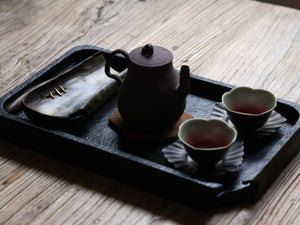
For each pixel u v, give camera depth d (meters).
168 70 0.76
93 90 0.88
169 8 1.17
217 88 0.88
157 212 0.71
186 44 1.06
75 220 0.71
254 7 1.16
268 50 1.03
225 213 0.71
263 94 0.80
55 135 0.77
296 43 1.04
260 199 0.73
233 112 0.77
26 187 0.75
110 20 1.14
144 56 0.76
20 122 0.80
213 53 1.03
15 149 0.82
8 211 0.72
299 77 0.96
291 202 0.72
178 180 0.70
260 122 0.77
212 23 1.11
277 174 0.76
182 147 0.76
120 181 0.76
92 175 0.77
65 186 0.75
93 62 0.93
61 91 0.88
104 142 0.80
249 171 0.74
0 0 1.22
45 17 1.15
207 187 0.68
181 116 0.83
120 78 0.82
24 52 1.05
